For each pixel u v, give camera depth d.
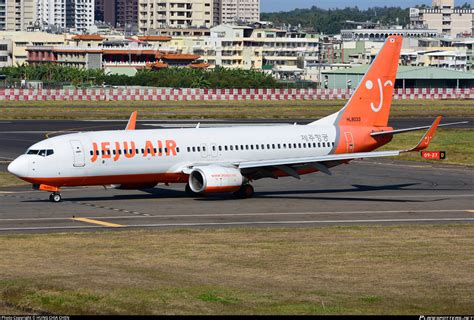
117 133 190.38
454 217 172.00
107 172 186.38
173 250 134.38
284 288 108.88
